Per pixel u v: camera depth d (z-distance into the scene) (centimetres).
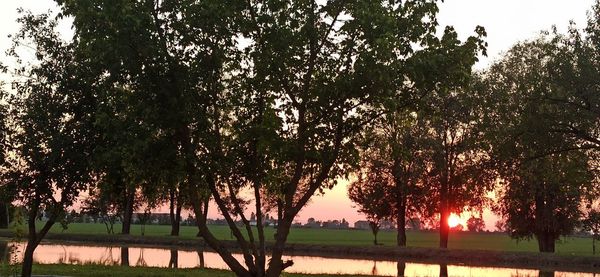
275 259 1270
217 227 12338
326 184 1333
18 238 1623
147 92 1191
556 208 4469
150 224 12875
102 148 1358
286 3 1232
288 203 1270
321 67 1260
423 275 2977
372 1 1148
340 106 1228
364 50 1132
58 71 1634
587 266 3731
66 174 1634
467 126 4112
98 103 1505
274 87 1252
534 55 3428
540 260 3881
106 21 1121
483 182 3164
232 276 2106
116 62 1167
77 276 1955
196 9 1148
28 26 1636
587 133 2677
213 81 1238
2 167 1633
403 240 5266
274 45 1218
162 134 1216
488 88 3362
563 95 2678
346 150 1298
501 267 3719
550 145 2744
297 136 1242
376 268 3359
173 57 1185
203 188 1345
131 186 1391
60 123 1631
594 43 2667
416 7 1195
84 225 11888
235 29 1222
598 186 3041
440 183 4831
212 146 1248
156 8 1191
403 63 1167
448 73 1186
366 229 15812
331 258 4222
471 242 7856
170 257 3806
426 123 4428
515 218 4741
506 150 2809
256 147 1282
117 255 3881
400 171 4741
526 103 2775
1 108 1620
